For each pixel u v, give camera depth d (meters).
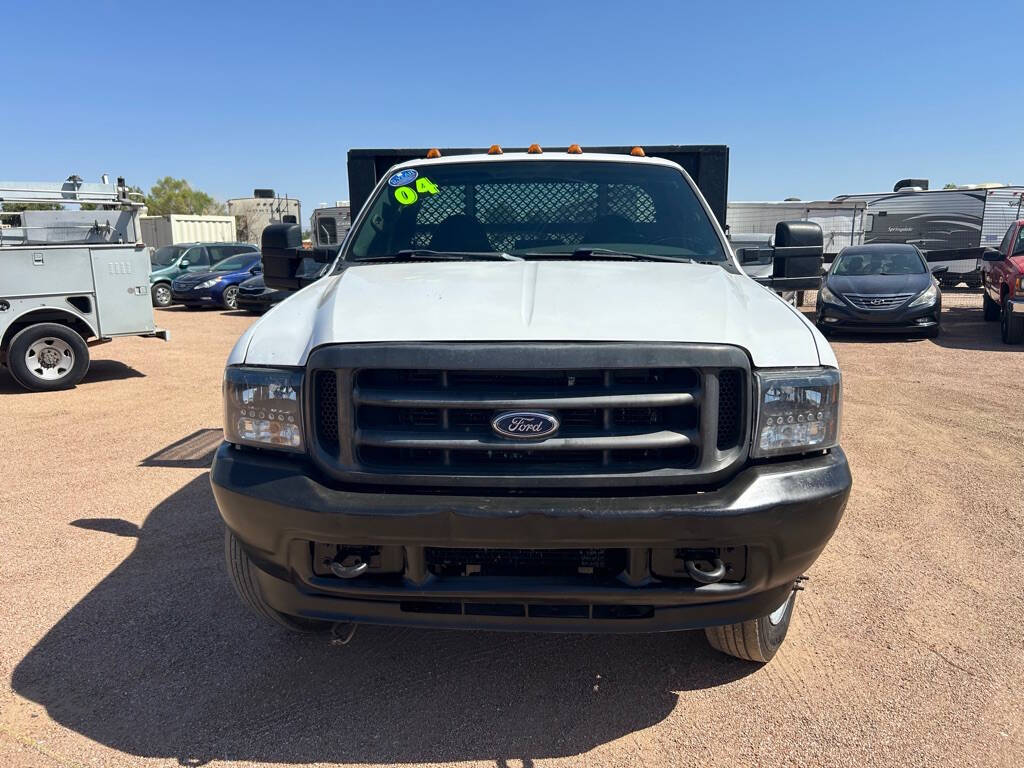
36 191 10.88
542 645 3.44
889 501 5.25
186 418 7.99
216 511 5.11
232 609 3.77
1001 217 22.66
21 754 2.69
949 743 2.77
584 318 2.60
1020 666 3.24
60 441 7.07
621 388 2.46
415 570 2.50
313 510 2.45
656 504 2.39
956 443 6.63
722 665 3.28
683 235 3.85
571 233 3.86
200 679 3.17
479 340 2.49
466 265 3.42
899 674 3.20
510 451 2.48
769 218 24.52
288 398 2.58
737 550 2.52
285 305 3.09
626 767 2.66
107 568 4.23
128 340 14.30
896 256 14.55
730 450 2.51
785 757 2.70
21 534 4.72
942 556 4.36
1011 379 9.53
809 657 3.33
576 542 2.40
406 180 4.13
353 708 2.98
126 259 10.10
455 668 3.26
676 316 2.63
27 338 9.43
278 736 2.82
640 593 2.48
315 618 2.68
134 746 2.75
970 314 17.58
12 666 3.25
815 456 2.62
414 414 2.52
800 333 2.71
